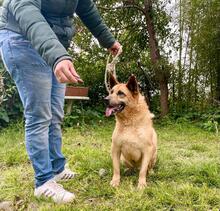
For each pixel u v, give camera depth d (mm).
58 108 1769
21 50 1474
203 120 4309
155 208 1540
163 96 4652
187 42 4680
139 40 4938
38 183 1641
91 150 2514
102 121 4363
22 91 1521
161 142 3191
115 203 1595
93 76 5090
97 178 1940
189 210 1517
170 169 2080
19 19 1212
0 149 2693
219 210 1503
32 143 1572
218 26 4188
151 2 4605
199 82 4691
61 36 1556
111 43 1845
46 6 1464
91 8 1750
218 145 3053
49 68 1537
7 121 3609
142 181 1808
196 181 1881
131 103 1843
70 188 1791
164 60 4555
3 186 1857
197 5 4312
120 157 2014
